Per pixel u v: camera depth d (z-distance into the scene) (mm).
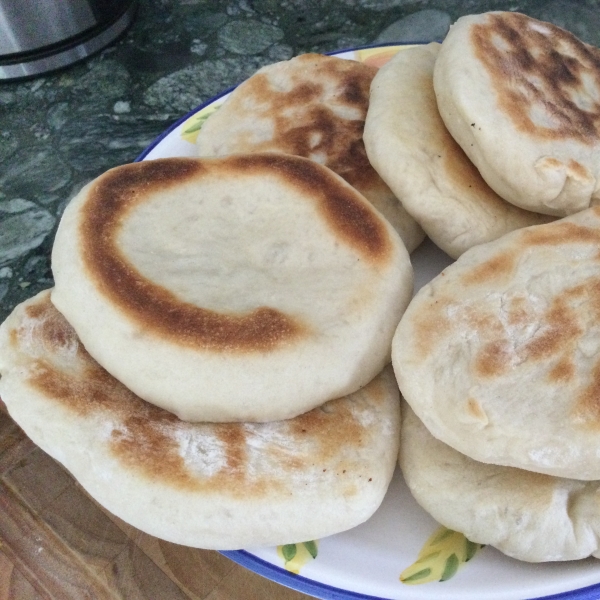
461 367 194
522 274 210
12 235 325
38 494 242
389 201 263
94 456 194
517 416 184
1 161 360
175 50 413
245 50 410
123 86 394
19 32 376
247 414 198
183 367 194
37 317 220
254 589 225
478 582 192
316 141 272
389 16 424
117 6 410
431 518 209
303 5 436
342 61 303
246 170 235
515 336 197
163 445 195
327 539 202
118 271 204
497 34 258
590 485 194
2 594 226
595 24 401
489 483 198
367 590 192
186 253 217
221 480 190
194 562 229
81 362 212
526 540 190
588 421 180
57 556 230
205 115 300
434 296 209
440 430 192
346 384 204
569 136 243
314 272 218
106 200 221
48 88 395
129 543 233
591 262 211
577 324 196
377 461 202
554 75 260
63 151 362
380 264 219
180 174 232
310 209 228
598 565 192
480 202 249
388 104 254
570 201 242
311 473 195
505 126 232
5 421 257
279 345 197
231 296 207
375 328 210
